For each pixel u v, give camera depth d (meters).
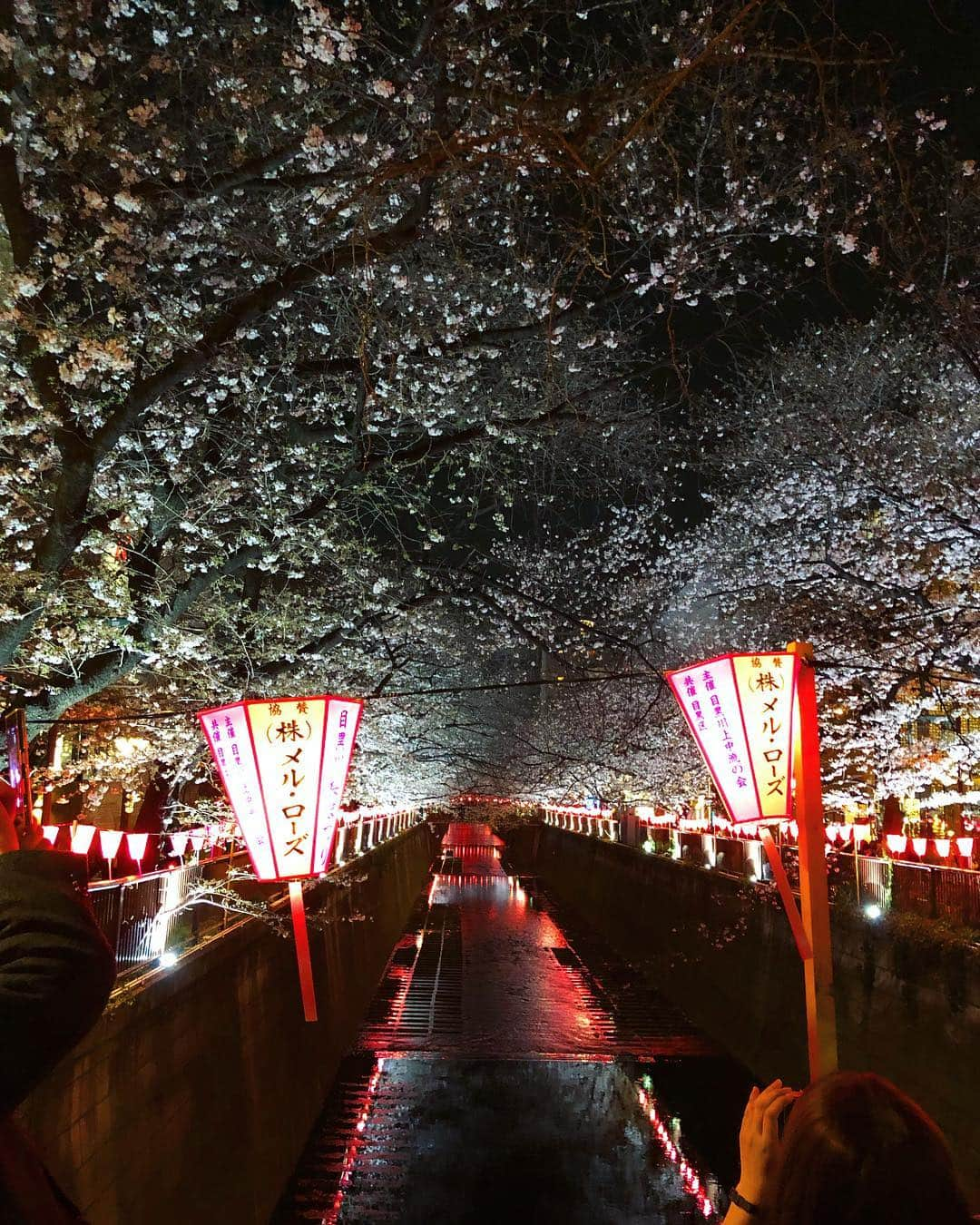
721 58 7.09
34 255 8.54
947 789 25.89
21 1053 2.17
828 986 7.00
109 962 2.41
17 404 10.70
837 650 22.56
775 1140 2.79
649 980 30.02
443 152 7.56
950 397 20.91
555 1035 23.50
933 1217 2.11
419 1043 22.62
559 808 54.84
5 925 2.34
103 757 16.53
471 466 16.83
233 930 13.56
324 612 18.05
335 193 12.23
